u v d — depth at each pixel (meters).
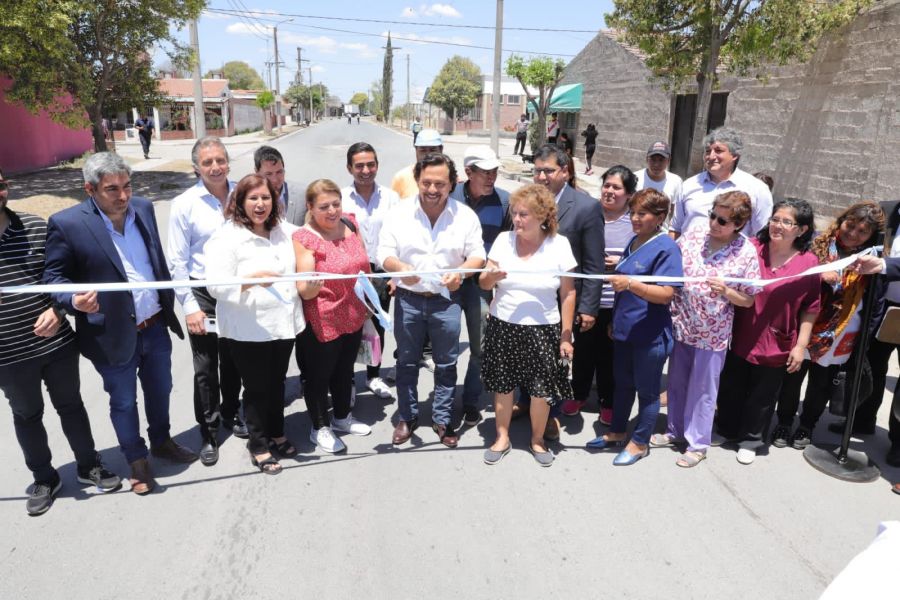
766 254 3.60
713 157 4.29
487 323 3.61
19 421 3.07
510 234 3.56
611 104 20.09
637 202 3.49
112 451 3.77
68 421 3.21
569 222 3.79
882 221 3.55
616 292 3.61
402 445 3.88
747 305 3.38
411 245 3.61
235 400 3.97
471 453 3.79
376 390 4.58
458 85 49.50
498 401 3.64
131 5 14.27
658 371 3.54
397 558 2.82
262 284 3.19
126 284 2.82
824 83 10.30
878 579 1.16
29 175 16.92
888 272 3.25
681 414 3.86
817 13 9.24
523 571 2.74
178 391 4.62
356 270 3.60
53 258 2.91
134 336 3.13
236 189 3.19
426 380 4.88
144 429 4.05
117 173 2.91
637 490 3.39
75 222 2.93
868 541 2.98
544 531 3.02
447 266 3.64
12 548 2.87
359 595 2.59
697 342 3.56
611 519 3.12
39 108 13.14
